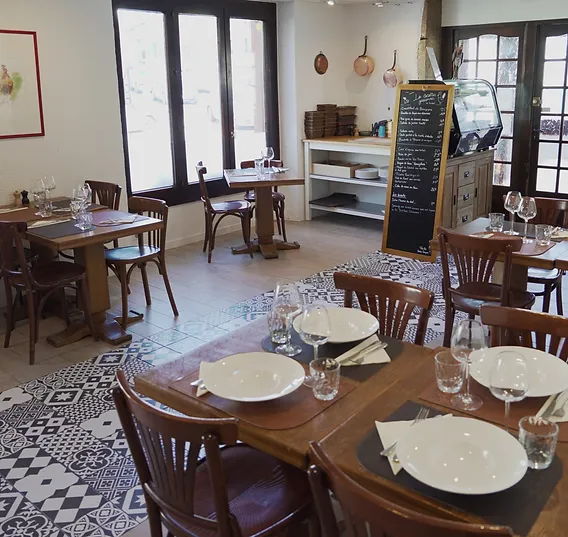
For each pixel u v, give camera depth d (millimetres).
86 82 5141
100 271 4125
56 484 2646
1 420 3139
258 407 1808
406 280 5086
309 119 6984
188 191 6266
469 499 1382
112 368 3674
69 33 4961
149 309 4574
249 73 6711
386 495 1444
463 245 3283
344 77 7391
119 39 5465
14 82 4684
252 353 2064
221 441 1512
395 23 6852
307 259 5723
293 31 6699
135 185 5871
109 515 2457
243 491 1911
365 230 6750
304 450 1594
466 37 6516
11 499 2555
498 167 6672
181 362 2107
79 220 4070
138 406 1615
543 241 3473
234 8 6340
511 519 1315
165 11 5750
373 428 1665
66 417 3162
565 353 2102
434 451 1524
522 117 6348
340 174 6840
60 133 5039
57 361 3779
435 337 4016
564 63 6000
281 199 6082
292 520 1804
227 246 6215
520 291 3525
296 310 2279
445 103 5387
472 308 3336
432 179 5508
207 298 4781
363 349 2145
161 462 1690
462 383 1855
